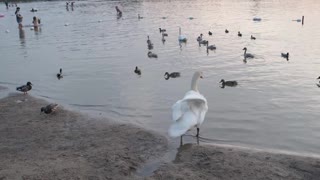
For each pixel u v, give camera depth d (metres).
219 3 79.94
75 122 14.39
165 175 9.73
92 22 53.75
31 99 18.03
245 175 9.53
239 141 12.61
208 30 42.12
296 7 66.69
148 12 65.94
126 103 17.23
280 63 24.84
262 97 17.62
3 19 63.53
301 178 9.34
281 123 14.28
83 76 23.02
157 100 17.58
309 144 12.38
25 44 36.59
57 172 9.91
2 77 23.70
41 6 88.44
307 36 35.50
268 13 58.38
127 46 33.12
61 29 47.28
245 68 23.70
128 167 10.31
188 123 11.11
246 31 40.34
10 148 11.92
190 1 87.50
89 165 10.39
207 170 9.92
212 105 16.59
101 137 12.70
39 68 25.86
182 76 22.06
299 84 19.72
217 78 21.39
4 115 15.48
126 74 23.03
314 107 16.02
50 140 12.54
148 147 11.78
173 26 46.56
